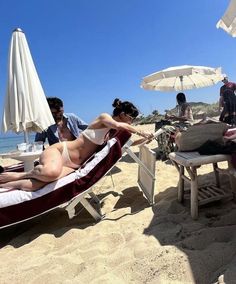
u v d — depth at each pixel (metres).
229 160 3.20
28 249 3.08
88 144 3.71
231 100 8.02
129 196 4.36
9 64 4.75
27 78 4.73
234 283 1.92
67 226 3.61
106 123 3.67
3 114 4.79
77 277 2.38
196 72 7.73
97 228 3.32
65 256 2.74
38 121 4.68
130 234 2.99
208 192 3.72
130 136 3.88
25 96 4.64
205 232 2.73
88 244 2.94
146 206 3.86
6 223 3.29
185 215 3.32
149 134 3.96
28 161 4.48
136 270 2.32
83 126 5.21
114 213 3.74
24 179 3.51
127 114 3.99
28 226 3.81
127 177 5.37
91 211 3.61
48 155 3.51
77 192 3.49
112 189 4.79
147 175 4.09
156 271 2.26
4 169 5.11
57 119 5.09
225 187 3.96
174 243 2.71
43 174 3.34
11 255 3.02
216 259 2.30
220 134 3.51
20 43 4.78
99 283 2.22
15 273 2.62
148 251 2.53
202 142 3.53
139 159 4.27
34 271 2.59
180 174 3.70
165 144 6.61
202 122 3.66
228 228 2.74
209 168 5.16
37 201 3.35
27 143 4.89
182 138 3.55
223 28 3.79
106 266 2.47
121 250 2.68
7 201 3.29
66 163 3.65
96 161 3.59
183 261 2.32
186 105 7.48
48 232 3.52
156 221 3.27
